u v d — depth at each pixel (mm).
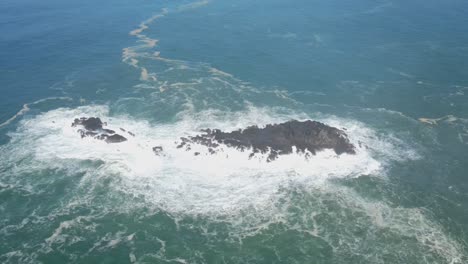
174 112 88062
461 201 62969
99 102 93000
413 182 67062
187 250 53469
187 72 108375
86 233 56156
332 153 71938
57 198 62812
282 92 98000
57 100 93750
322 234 56156
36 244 54375
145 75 106625
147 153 72438
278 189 64438
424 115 87375
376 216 59500
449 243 54875
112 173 67688
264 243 54625
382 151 75188
